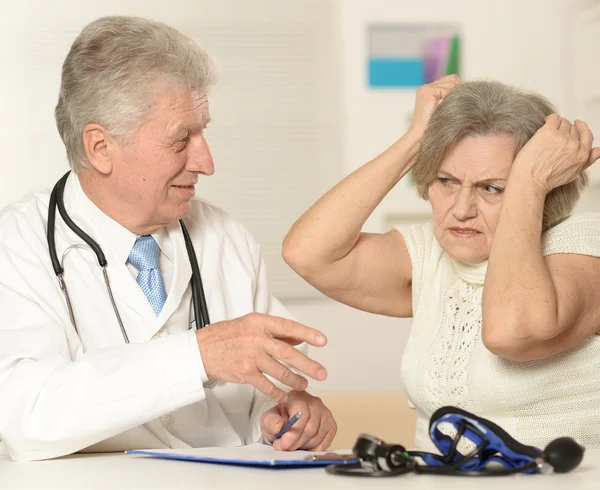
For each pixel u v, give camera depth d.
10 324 1.50
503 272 1.31
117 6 4.91
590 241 1.38
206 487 0.99
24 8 4.87
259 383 1.27
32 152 4.90
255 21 4.95
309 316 4.91
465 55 4.82
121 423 1.30
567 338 1.34
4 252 1.58
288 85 4.96
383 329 4.90
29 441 1.31
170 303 1.66
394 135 4.92
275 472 1.09
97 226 1.66
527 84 4.82
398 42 4.86
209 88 1.67
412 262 1.67
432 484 0.96
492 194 1.42
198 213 1.84
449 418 1.02
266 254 4.99
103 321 1.61
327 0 4.93
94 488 1.01
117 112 1.56
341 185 1.65
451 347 1.53
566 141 1.35
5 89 4.88
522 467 1.00
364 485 0.96
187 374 1.29
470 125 1.38
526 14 4.80
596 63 4.70
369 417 3.84
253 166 4.99
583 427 1.42
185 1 4.93
